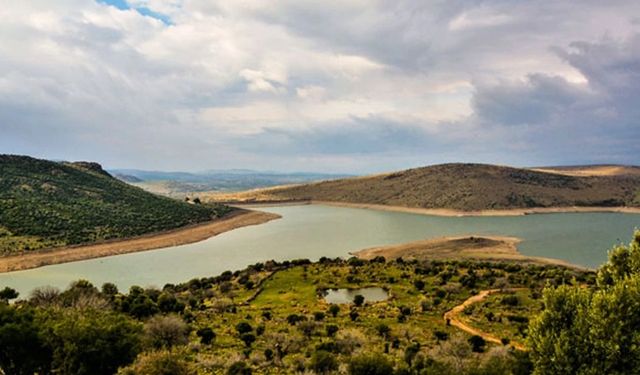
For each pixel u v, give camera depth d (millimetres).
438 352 47750
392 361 40094
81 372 30406
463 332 62562
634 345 22672
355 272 107500
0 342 30859
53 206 174125
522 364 30109
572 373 23688
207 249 158125
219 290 96625
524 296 82125
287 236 187125
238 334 60250
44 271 119562
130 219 184375
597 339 23375
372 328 64438
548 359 24453
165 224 188375
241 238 183000
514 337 59500
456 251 142750
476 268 109062
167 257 143125
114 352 31859
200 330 55594
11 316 33500
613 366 23016
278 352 48969
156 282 110688
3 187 179750
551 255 137875
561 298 25484
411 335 59281
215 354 49094
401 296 87375
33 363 31703
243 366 40938
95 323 32750
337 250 155000
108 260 136875
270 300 88000
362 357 36344
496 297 81438
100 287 101625
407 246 153250
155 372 33094
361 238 179375
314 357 41750
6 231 142375
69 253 137375
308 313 75562
